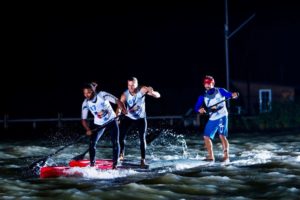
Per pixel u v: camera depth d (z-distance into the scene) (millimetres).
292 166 9938
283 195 7391
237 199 7273
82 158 10273
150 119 24531
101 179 9023
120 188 8062
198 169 9812
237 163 10477
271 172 9219
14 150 14453
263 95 30578
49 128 23828
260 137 18016
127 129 10266
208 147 10633
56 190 8023
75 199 7430
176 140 16969
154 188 8047
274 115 23375
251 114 25094
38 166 10242
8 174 10008
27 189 8258
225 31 25922
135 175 9320
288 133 19703
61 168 9523
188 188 8047
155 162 10430
